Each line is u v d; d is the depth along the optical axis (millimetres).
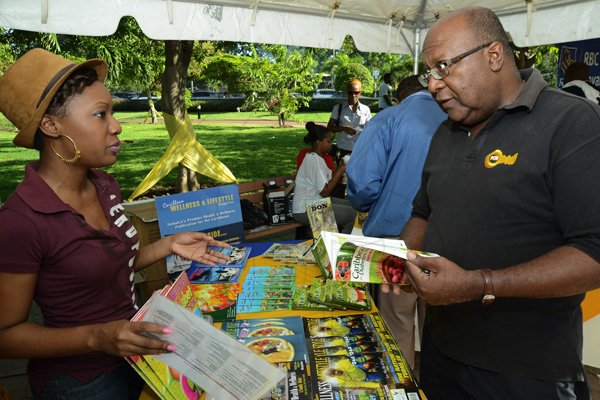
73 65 1186
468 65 1263
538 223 1246
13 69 1137
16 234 1121
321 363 1477
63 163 1235
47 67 1146
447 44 1271
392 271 1283
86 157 1219
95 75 1252
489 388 1386
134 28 5641
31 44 4867
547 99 1251
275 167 10578
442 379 1640
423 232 1702
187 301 1475
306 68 21766
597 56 5113
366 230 2574
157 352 1069
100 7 2760
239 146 14406
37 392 1331
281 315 1831
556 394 1301
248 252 2418
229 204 2598
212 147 14188
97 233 1242
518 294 1144
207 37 3184
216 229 2566
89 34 2760
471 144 1377
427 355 1722
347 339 1627
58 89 1152
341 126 6316
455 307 1436
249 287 2064
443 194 1436
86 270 1234
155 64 7473
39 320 3061
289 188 4398
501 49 1277
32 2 2543
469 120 1348
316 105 32250
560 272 1113
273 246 2629
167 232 2439
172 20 3014
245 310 1876
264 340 1616
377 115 2457
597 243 1100
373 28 4090
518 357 1318
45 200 1161
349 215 3846
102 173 1462
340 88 29500
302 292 1986
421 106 2303
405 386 1356
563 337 1298
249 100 23156
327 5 3598
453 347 1458
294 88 22125
